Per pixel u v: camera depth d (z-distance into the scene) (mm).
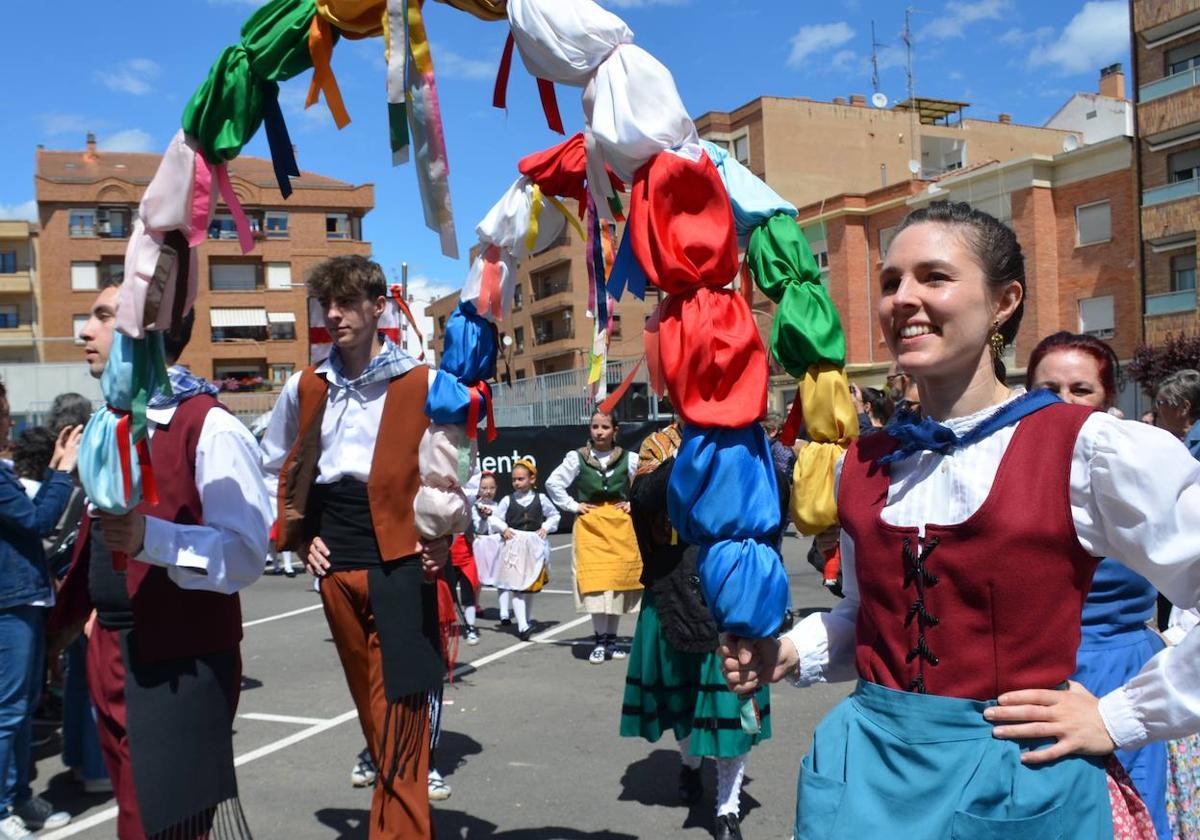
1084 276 29391
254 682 6898
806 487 2504
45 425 5543
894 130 44719
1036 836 1538
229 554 2674
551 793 4562
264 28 2273
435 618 3398
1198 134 26797
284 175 2471
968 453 1715
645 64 2049
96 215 49750
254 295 50250
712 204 2020
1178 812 2588
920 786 1640
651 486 4047
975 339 1744
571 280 53844
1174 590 1530
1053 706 1582
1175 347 11984
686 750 4391
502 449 17750
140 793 2633
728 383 1962
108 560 2775
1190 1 27031
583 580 7199
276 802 4523
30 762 4328
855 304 35250
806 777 1787
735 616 1903
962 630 1648
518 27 2146
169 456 2707
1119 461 1519
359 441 3367
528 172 3232
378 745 3439
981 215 1785
